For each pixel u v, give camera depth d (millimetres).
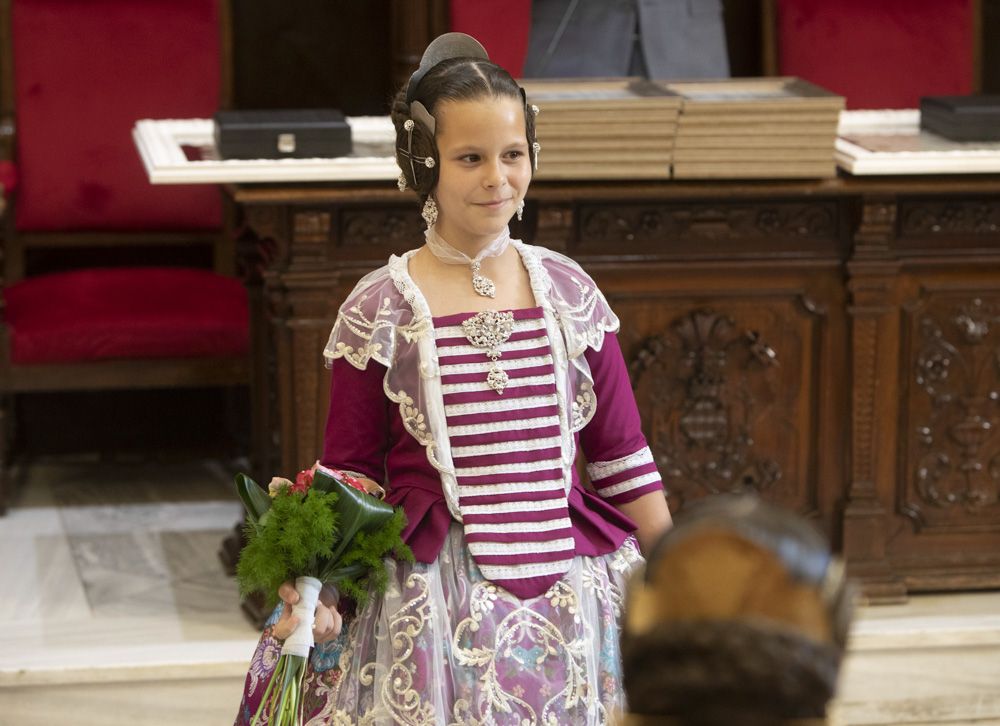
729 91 12328
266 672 6633
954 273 12516
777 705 1972
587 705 6406
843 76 16922
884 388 12570
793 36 16984
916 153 11867
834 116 11586
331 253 11836
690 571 2043
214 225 16719
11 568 13469
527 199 11906
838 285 12461
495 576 6426
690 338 12398
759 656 1958
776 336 12508
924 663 11891
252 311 13914
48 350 14328
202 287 15445
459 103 6332
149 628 12078
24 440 16641
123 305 14859
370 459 6734
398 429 6645
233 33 17641
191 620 12258
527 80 12344
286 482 6543
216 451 16562
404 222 11891
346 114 18156
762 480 12680
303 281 11727
